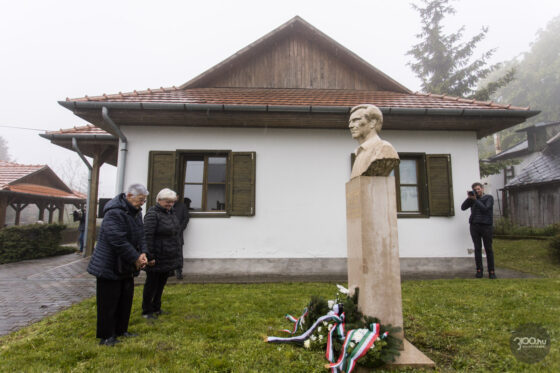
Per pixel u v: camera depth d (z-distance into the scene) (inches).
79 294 211.0
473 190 255.6
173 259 160.2
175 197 161.8
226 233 275.4
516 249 381.7
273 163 287.0
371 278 112.2
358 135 129.3
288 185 285.0
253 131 289.0
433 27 776.3
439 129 293.4
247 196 279.6
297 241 278.8
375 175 117.3
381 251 113.9
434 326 136.8
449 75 746.2
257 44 356.8
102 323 121.0
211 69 351.9
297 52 369.4
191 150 283.1
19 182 583.2
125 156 278.8
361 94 332.2
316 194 285.3
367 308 110.7
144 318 151.9
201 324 142.3
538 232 467.2
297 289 211.8
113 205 124.7
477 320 142.3
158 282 160.6
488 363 103.5
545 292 185.8
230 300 182.2
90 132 366.3
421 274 268.1
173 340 125.0
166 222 157.8
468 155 293.1
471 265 277.6
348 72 369.1
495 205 819.4
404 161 299.1
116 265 121.7
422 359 105.4
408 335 128.6
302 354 110.3
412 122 276.8
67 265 348.8
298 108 255.6
